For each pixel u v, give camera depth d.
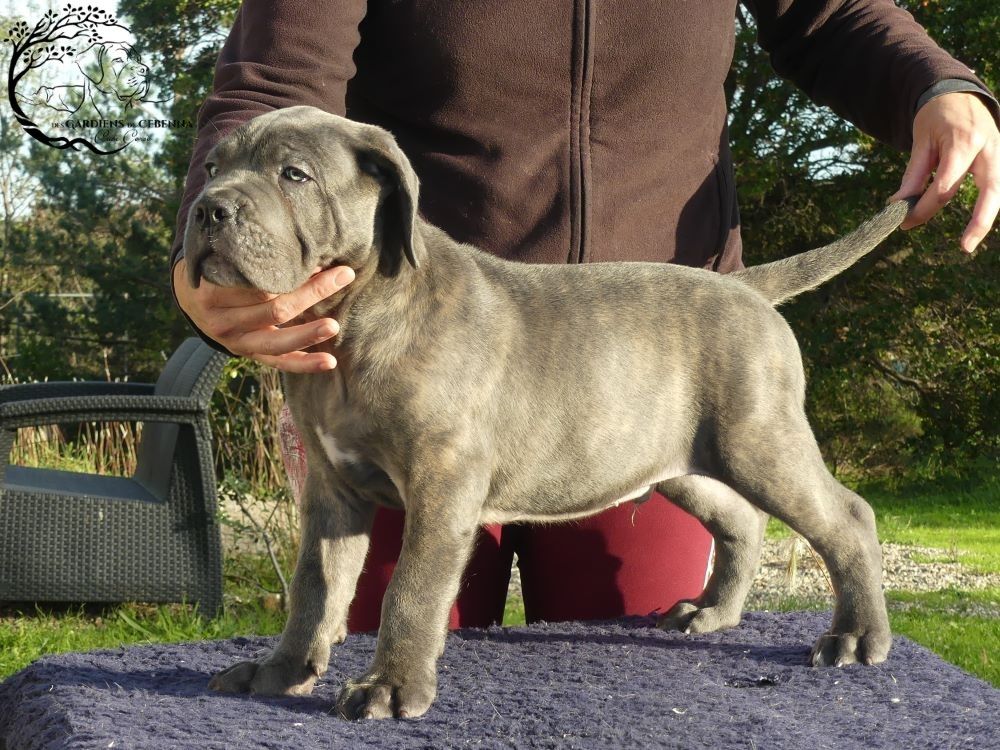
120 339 7.12
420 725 1.00
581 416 1.18
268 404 3.41
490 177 1.32
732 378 1.21
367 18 1.29
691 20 1.33
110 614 2.78
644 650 1.24
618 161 1.34
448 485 1.09
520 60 1.29
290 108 1.12
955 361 6.96
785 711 1.04
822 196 6.87
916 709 1.05
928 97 1.26
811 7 1.42
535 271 1.22
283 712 1.03
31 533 2.50
